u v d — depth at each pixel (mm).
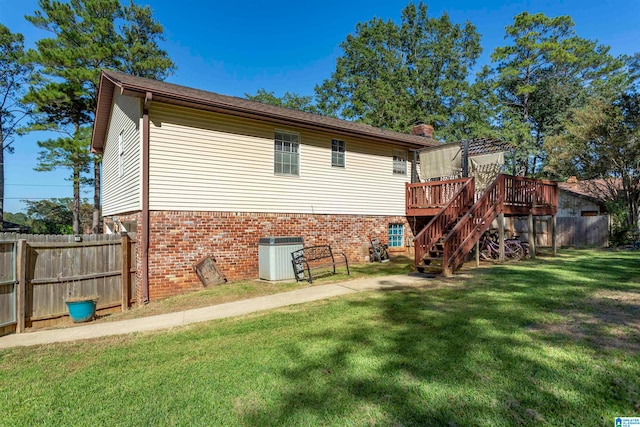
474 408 2764
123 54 22438
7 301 5852
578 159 18500
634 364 3320
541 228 17141
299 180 10633
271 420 2732
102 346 4809
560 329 4375
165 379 3553
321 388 3203
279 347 4281
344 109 34406
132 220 8945
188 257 8484
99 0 21516
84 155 20344
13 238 6145
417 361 3654
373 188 12625
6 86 24969
